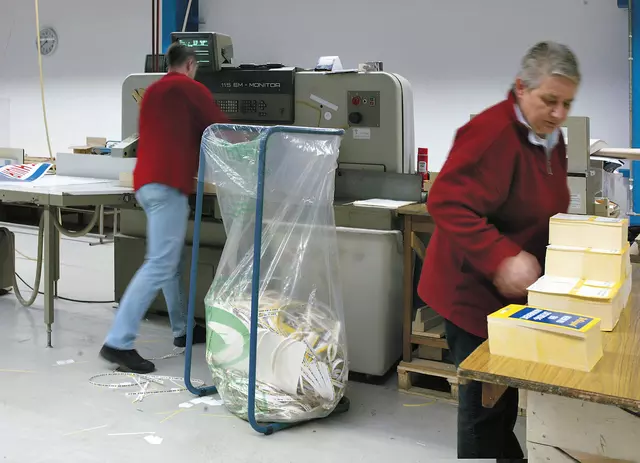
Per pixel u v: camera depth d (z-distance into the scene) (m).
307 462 2.23
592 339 1.22
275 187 2.51
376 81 3.17
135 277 3.02
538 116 1.59
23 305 4.07
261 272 2.54
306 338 2.46
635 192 4.93
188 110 2.96
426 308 2.91
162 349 3.34
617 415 1.32
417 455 2.30
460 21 5.69
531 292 1.44
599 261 1.51
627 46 5.08
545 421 1.40
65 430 2.41
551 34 5.35
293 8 6.48
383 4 6.02
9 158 4.67
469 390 1.85
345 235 2.92
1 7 8.21
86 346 3.37
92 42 7.60
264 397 2.42
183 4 6.79
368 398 2.82
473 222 1.61
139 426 2.46
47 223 3.25
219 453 2.27
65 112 7.95
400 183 3.11
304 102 3.37
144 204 3.01
